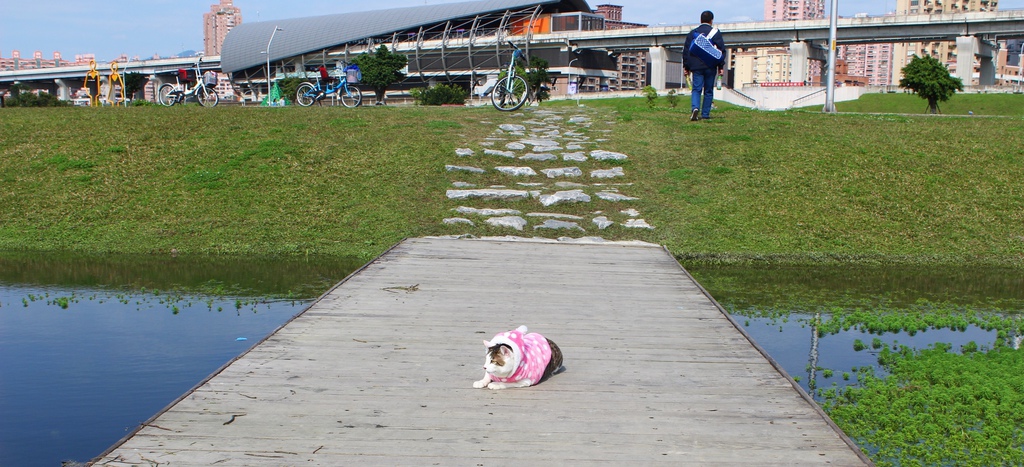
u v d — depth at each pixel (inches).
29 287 396.5
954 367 262.8
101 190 566.9
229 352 286.7
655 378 207.5
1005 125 701.9
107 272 430.3
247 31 4611.2
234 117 719.7
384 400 185.6
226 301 366.9
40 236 500.4
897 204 541.3
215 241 486.9
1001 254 475.8
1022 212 530.9
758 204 537.0
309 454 154.2
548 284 335.3
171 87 1061.8
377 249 467.8
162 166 602.9
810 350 297.4
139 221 521.3
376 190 552.4
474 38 3973.9
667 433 168.2
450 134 667.4
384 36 4215.1
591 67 4018.2
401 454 154.8
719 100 2598.4
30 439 207.5
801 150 629.9
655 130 691.4
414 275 348.8
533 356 196.4
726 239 484.7
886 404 231.0
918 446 201.9
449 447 158.6
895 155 619.5
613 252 427.2
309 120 708.7
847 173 586.9
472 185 559.2
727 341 246.7
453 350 230.2
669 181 572.7
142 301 367.2
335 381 199.0
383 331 250.7
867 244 486.9
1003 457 196.1
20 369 265.7
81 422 219.5
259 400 183.9
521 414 178.1
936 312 356.2
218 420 171.2
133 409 229.3
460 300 299.7
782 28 3068.4
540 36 3828.7
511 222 488.4
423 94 2596.0
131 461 149.9
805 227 506.9
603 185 564.4
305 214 523.5
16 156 623.5
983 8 5846.5
